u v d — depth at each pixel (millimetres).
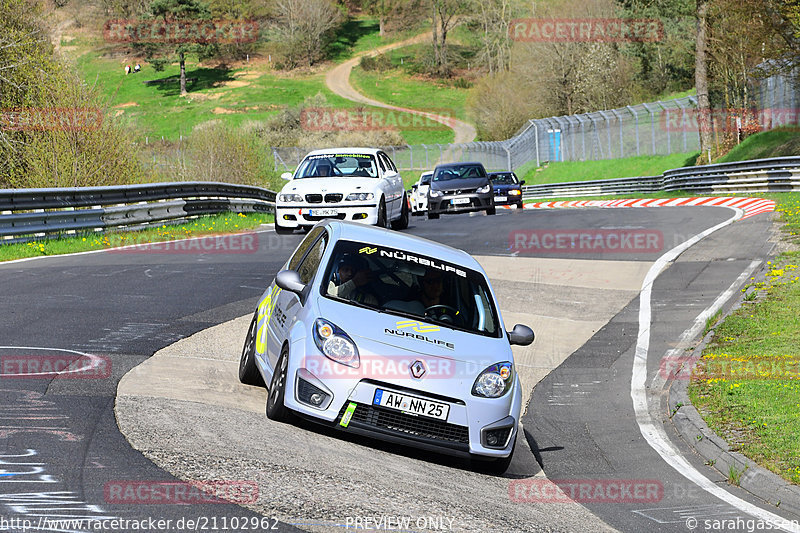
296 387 16734
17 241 43125
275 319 19406
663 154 142250
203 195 64938
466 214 80562
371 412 16438
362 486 14359
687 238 50344
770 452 18016
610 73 197875
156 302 29859
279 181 98875
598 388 24969
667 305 34625
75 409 16625
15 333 23391
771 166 80875
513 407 17469
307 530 11945
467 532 12930
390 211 49906
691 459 18891
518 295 36469
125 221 52406
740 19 102000
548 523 14219
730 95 139000
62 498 11992
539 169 168000
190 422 16531
